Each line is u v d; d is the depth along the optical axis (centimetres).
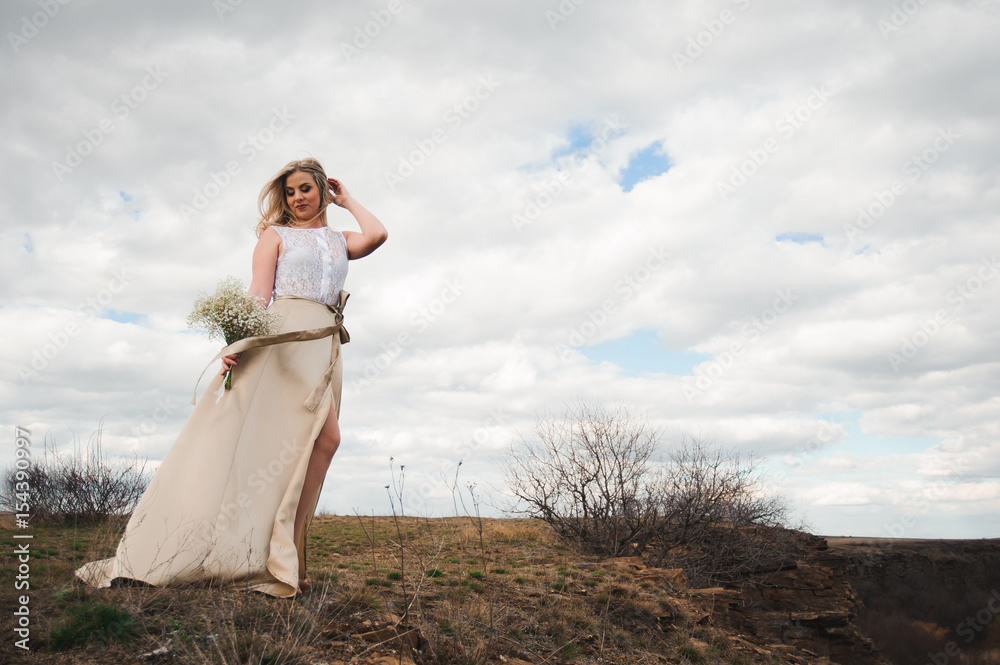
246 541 349
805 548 1416
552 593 548
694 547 1299
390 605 395
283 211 425
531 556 867
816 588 1345
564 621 463
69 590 327
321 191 424
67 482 809
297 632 304
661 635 544
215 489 346
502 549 909
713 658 534
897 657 2719
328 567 546
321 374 387
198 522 338
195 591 330
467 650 346
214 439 356
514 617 445
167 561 329
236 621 307
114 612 286
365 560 652
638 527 1249
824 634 1302
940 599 3397
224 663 255
